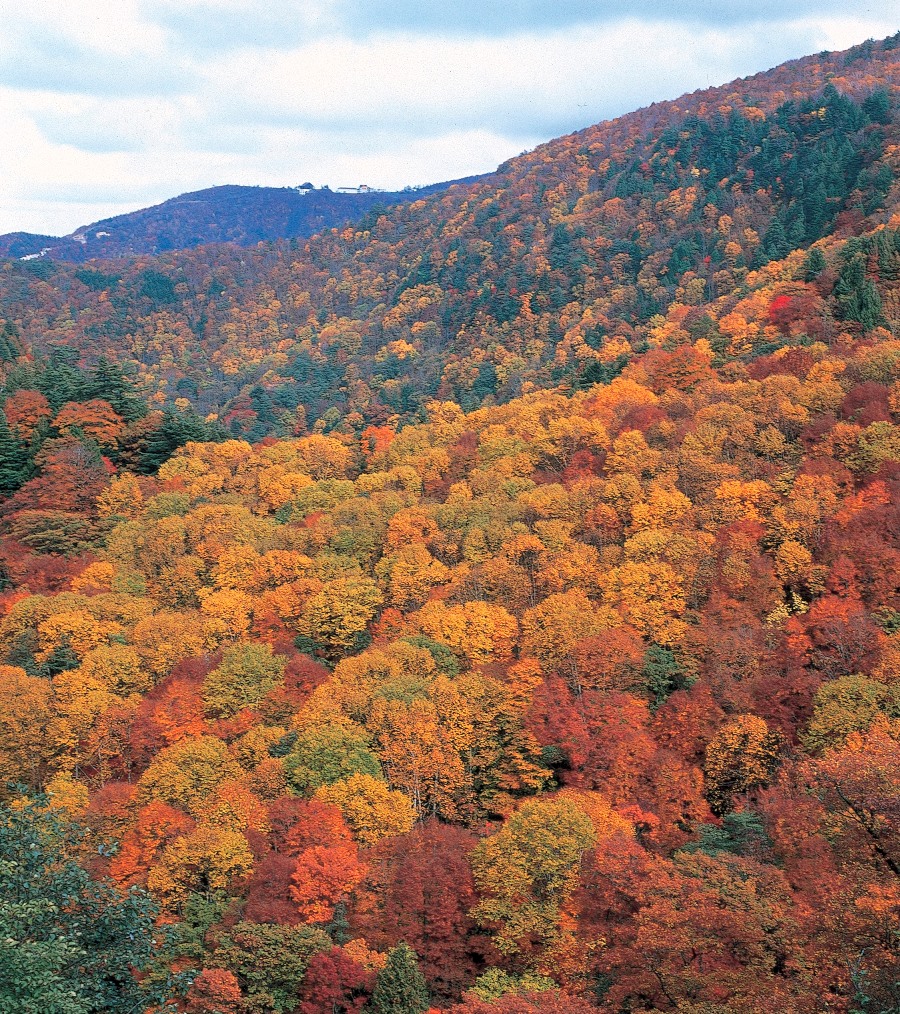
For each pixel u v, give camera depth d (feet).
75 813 219.20
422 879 181.57
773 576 274.77
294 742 235.20
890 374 359.87
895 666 222.89
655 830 202.18
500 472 390.83
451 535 346.54
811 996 124.26
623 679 249.14
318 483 424.87
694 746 228.63
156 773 226.38
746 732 219.00
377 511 376.89
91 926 107.45
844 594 263.49
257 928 169.78
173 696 267.80
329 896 183.32
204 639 303.27
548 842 178.81
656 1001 142.61
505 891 176.14
